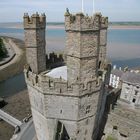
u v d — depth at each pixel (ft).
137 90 248.73
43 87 98.58
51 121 108.99
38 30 112.37
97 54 100.01
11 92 316.19
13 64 473.26
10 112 237.04
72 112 103.60
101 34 135.44
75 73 98.12
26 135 177.06
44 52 121.49
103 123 153.99
